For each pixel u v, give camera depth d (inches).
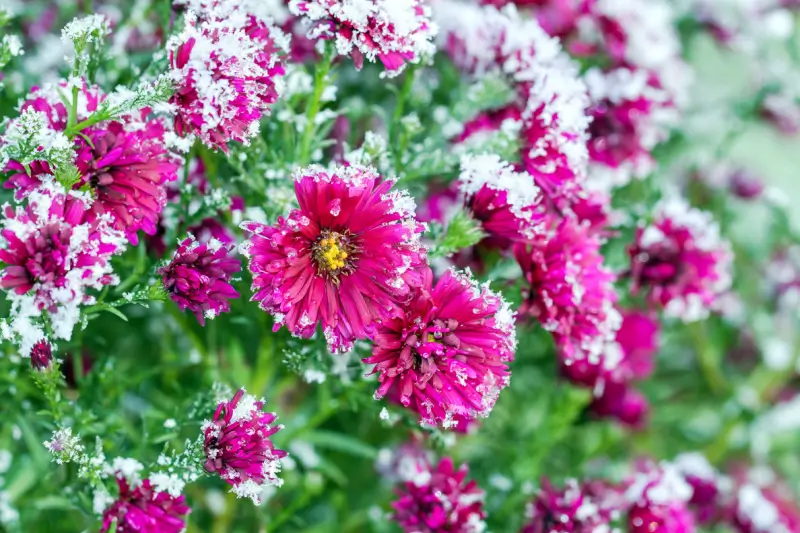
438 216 20.2
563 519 19.5
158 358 22.1
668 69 23.0
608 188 21.7
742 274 27.0
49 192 16.2
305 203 16.2
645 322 22.5
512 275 18.6
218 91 16.5
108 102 16.7
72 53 20.1
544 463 24.1
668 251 20.5
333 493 21.8
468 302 16.6
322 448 22.2
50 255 16.0
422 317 16.6
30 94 17.4
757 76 27.9
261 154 18.5
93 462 17.0
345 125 20.9
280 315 16.2
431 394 16.4
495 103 19.6
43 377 17.1
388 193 16.5
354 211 16.3
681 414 26.2
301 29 18.8
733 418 25.3
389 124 20.4
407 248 16.2
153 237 18.9
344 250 16.4
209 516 21.5
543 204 18.8
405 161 19.0
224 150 16.9
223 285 16.8
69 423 19.0
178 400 20.0
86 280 16.0
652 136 22.1
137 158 16.8
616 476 23.7
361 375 18.7
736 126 26.2
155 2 20.9
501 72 19.6
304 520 22.2
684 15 26.1
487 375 16.5
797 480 27.1
